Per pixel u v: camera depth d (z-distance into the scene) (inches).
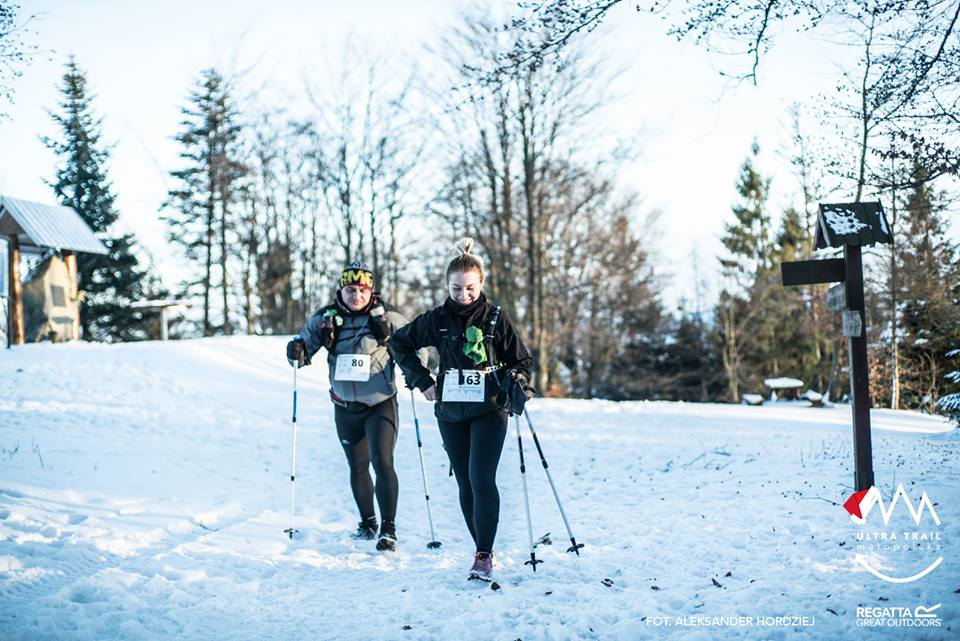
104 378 475.5
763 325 1208.2
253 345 610.2
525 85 705.0
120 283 1296.8
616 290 1106.7
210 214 1067.9
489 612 145.0
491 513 166.9
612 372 1283.2
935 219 412.5
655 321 1283.2
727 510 224.7
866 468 231.6
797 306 1171.9
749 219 1332.4
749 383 1250.0
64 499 225.3
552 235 952.9
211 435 369.7
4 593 148.9
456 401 170.9
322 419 428.8
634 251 1037.2
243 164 1044.5
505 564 179.8
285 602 153.9
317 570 177.0
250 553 189.3
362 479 207.5
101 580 157.3
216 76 1059.3
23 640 128.6
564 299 1018.7
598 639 131.4
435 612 147.2
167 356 547.8
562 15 239.6
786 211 1197.1
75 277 703.1
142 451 313.4
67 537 188.9
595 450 353.1
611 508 243.9
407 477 310.5
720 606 144.3
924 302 732.0
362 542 204.2
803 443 348.8
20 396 413.4
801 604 142.2
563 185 836.6
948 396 375.2
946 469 265.6
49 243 639.8
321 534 211.3
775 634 129.6
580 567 174.4
